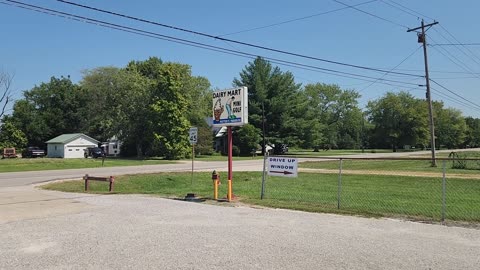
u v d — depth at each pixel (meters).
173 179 29.58
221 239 9.09
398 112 111.38
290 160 15.27
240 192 19.58
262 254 7.81
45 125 83.50
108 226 10.66
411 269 6.86
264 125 69.38
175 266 7.09
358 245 8.51
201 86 85.44
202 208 13.89
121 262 7.36
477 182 23.39
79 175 29.69
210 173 32.47
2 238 9.34
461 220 11.61
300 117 73.38
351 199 16.59
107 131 68.25
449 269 6.85
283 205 14.46
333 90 120.31
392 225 10.78
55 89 85.69
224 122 16.25
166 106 57.19
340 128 122.00
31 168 37.19
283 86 71.50
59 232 9.95
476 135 150.00
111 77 70.19
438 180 24.69
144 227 10.52
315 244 8.59
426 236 9.41
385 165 40.84
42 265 7.23
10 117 85.81
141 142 63.81
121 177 28.52
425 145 116.00
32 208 13.88
